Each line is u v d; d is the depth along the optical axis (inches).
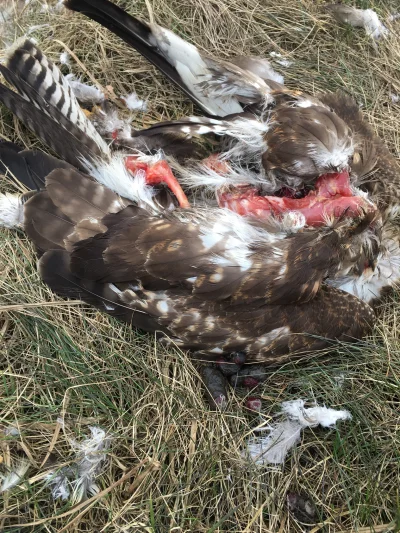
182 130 22.9
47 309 21.7
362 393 22.3
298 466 21.1
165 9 29.5
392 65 30.9
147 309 21.0
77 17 28.4
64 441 19.9
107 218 20.9
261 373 22.3
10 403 20.1
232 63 25.9
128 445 20.1
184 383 21.4
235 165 24.3
